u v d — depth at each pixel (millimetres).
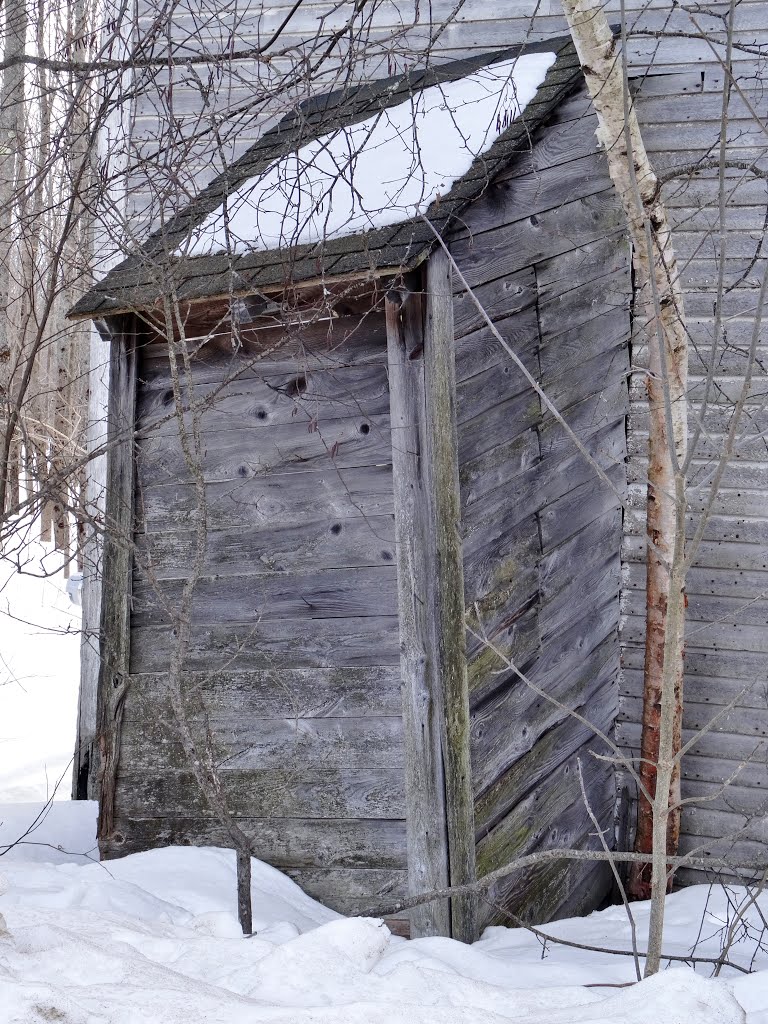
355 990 2725
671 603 2754
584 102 5238
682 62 5754
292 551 4500
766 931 4586
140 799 4664
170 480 4680
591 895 5617
